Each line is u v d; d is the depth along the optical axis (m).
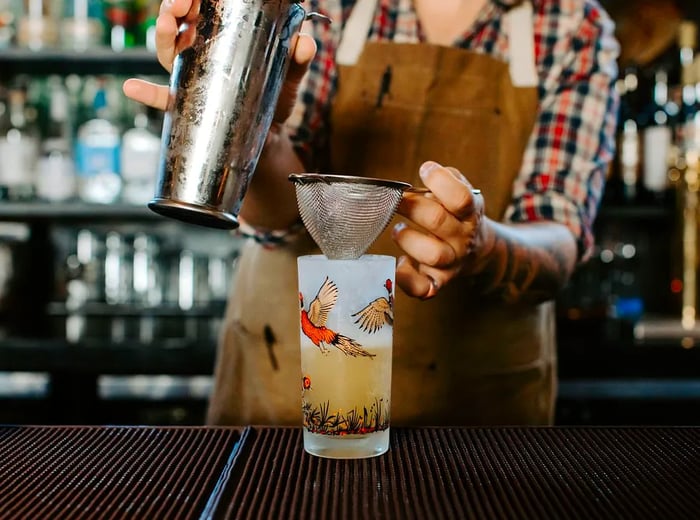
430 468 0.82
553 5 1.35
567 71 1.34
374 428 0.85
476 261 1.03
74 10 2.47
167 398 2.37
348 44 1.36
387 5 1.36
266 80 0.83
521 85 1.34
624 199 2.50
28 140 2.41
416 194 0.90
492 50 1.36
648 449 0.88
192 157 0.81
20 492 0.75
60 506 0.72
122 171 2.38
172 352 2.23
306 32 1.34
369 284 0.83
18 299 2.53
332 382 0.83
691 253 2.50
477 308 1.33
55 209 2.36
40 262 2.67
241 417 1.46
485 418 1.38
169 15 0.82
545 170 1.30
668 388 2.30
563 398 2.28
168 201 0.82
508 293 1.12
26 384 2.43
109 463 0.83
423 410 1.35
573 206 1.27
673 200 2.50
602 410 2.35
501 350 1.36
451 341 1.33
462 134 1.35
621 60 2.50
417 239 0.91
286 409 1.38
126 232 2.72
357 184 0.82
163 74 2.61
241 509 0.70
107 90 2.55
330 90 1.36
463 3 1.35
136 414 2.38
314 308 0.83
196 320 2.48
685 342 2.26
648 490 0.76
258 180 1.11
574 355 2.22
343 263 0.82
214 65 0.81
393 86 1.35
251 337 1.41
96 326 2.49
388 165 1.36
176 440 0.91
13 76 2.63
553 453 0.87
